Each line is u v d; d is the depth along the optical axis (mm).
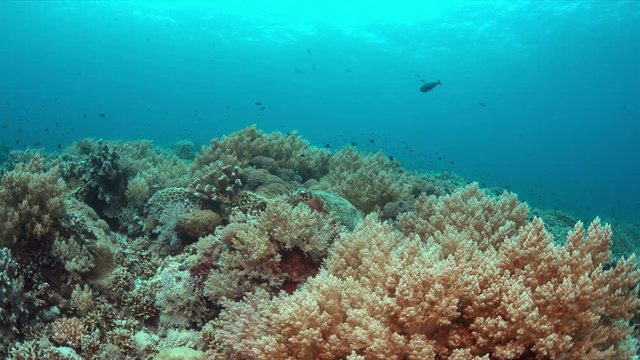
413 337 3713
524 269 4438
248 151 12305
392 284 4195
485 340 3664
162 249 7953
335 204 8156
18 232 6148
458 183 17203
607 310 4090
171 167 12914
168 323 6141
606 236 4617
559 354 3607
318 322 4102
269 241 6203
